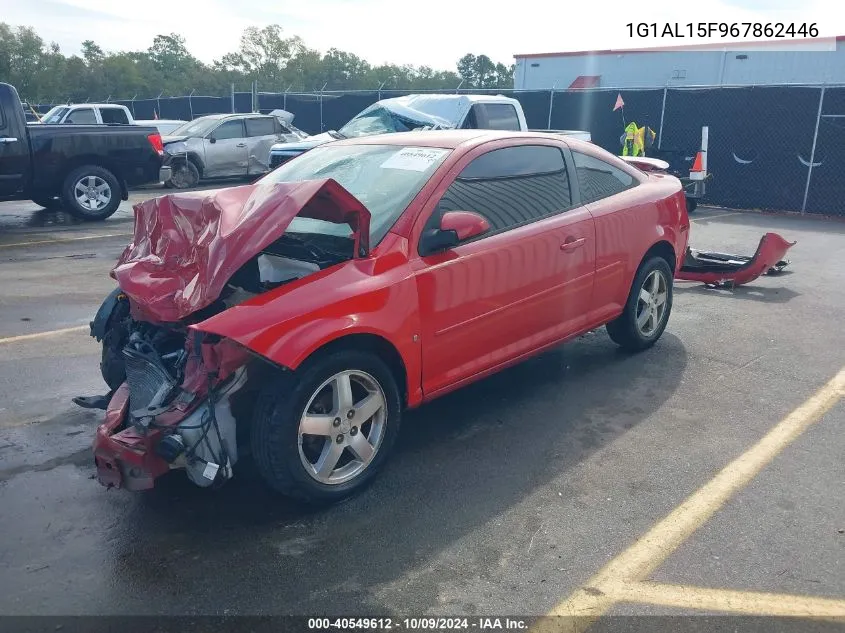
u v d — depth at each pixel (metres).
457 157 4.10
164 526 3.32
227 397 3.26
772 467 3.87
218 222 3.41
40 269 8.41
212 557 3.09
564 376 5.19
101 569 3.00
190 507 3.48
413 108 11.90
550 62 28.88
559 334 4.65
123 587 2.89
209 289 3.22
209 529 3.29
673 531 3.28
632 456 3.99
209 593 2.86
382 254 3.63
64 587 2.88
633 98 16.20
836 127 13.62
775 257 7.46
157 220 3.87
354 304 3.40
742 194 14.96
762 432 4.29
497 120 11.91
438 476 3.78
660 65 25.72
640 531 3.29
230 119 18.55
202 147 18.02
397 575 2.97
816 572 2.99
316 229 4.05
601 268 4.86
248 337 3.08
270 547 3.16
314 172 4.48
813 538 3.23
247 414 3.52
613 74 27.17
